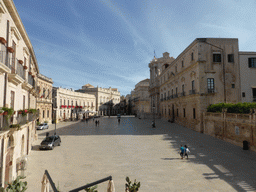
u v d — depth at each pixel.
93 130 32.75
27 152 15.66
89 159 14.52
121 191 9.03
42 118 41.50
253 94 27.95
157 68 61.16
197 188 9.27
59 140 19.86
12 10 9.41
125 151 16.92
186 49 32.25
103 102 90.50
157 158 14.61
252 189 9.07
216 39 28.16
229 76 27.88
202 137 23.55
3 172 8.54
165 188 9.33
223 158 14.30
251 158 14.18
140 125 39.91
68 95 59.69
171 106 43.12
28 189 9.37
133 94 105.56
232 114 19.50
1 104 8.57
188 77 31.89
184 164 13.05
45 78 41.91
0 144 8.24
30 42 14.38
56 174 11.38
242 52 28.47
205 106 27.19
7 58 8.82
